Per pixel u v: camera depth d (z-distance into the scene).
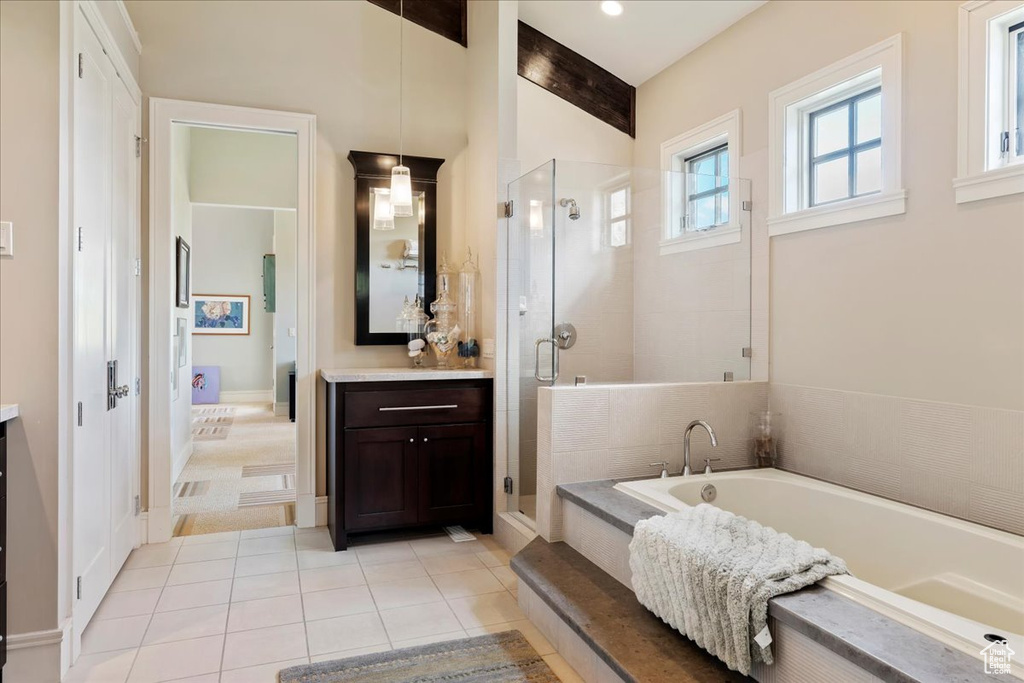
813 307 2.83
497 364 3.39
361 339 3.64
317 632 2.31
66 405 2.02
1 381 1.91
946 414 2.25
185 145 5.29
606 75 4.17
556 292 3.01
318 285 3.60
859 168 2.72
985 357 2.12
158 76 3.30
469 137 3.87
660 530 1.90
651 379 3.09
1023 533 2.01
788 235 2.97
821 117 2.92
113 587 2.69
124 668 2.05
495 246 3.40
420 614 2.47
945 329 2.25
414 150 3.81
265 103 3.50
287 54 3.55
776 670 1.51
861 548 2.34
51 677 1.95
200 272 9.36
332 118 3.64
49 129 1.96
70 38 2.04
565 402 2.70
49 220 1.96
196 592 2.65
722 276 3.19
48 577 1.95
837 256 2.70
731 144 3.35
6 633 1.90
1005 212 2.05
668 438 2.92
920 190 2.33
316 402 3.60
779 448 3.03
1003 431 2.07
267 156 5.95
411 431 3.27
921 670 1.18
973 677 1.16
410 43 3.81
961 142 2.18
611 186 3.09
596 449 2.77
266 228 9.62
